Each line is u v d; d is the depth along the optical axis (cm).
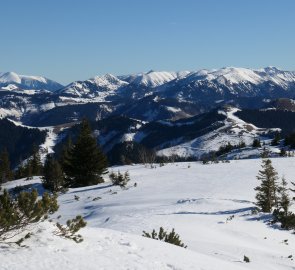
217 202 3588
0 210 1046
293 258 1989
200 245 1973
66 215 3844
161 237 1728
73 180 6625
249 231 2597
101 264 973
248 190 4412
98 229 1368
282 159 7075
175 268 1050
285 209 2958
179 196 4184
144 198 4281
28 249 1005
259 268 1598
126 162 9775
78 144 6581
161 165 7488
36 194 1094
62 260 962
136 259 1059
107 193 5025
